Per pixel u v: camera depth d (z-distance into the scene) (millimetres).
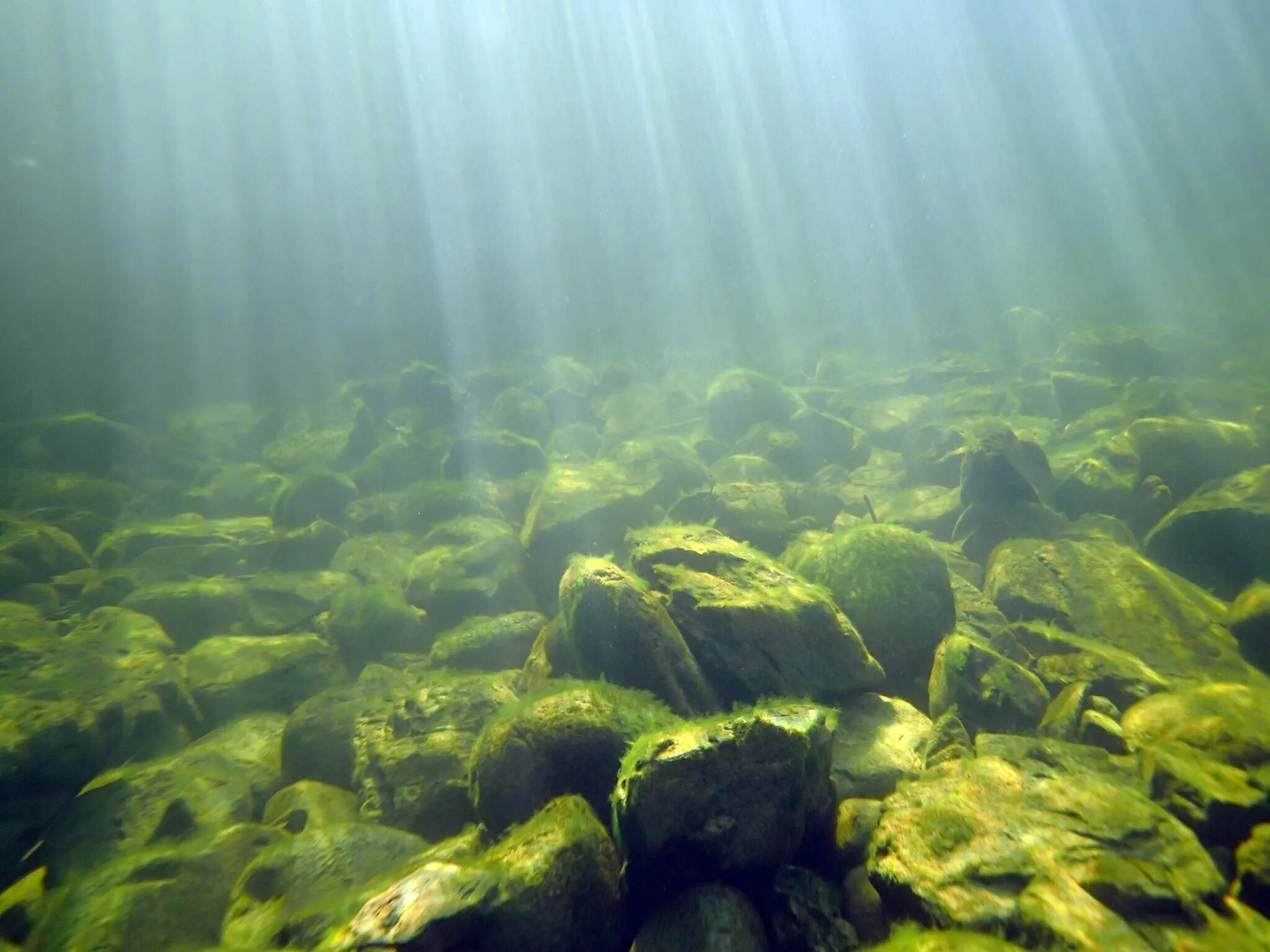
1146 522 1051
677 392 2309
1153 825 458
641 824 471
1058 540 935
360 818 641
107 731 730
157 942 508
